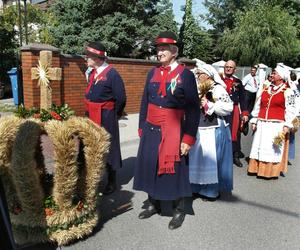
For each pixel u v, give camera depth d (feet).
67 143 10.91
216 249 12.35
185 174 13.20
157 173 13.04
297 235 13.57
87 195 12.07
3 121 11.34
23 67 27.25
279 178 20.33
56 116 11.78
